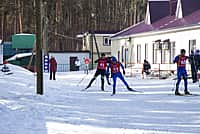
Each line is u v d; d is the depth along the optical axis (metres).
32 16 76.12
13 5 73.12
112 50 68.94
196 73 32.66
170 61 46.25
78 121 13.85
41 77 21.91
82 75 49.56
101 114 15.76
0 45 43.84
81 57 69.94
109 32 81.44
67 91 26.00
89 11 104.62
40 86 21.88
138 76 45.94
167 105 18.83
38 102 18.77
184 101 20.44
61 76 47.41
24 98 19.58
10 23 81.50
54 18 88.12
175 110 17.05
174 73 43.88
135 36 56.97
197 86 29.45
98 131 12.00
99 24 107.44
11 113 14.98
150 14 57.12
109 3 108.81
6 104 17.05
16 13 76.19
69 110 16.72
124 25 108.75
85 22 103.69
